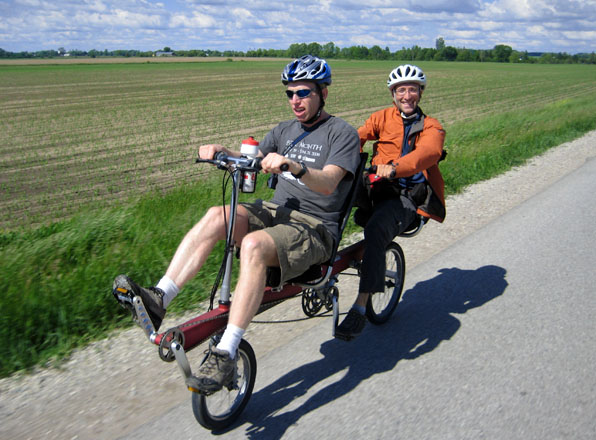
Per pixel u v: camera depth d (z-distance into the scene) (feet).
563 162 35.45
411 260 17.84
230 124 72.84
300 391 10.26
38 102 110.32
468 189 28.19
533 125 52.24
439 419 9.30
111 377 10.54
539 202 25.14
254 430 9.07
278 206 10.36
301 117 10.46
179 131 65.46
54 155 48.52
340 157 10.01
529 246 18.95
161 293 8.90
